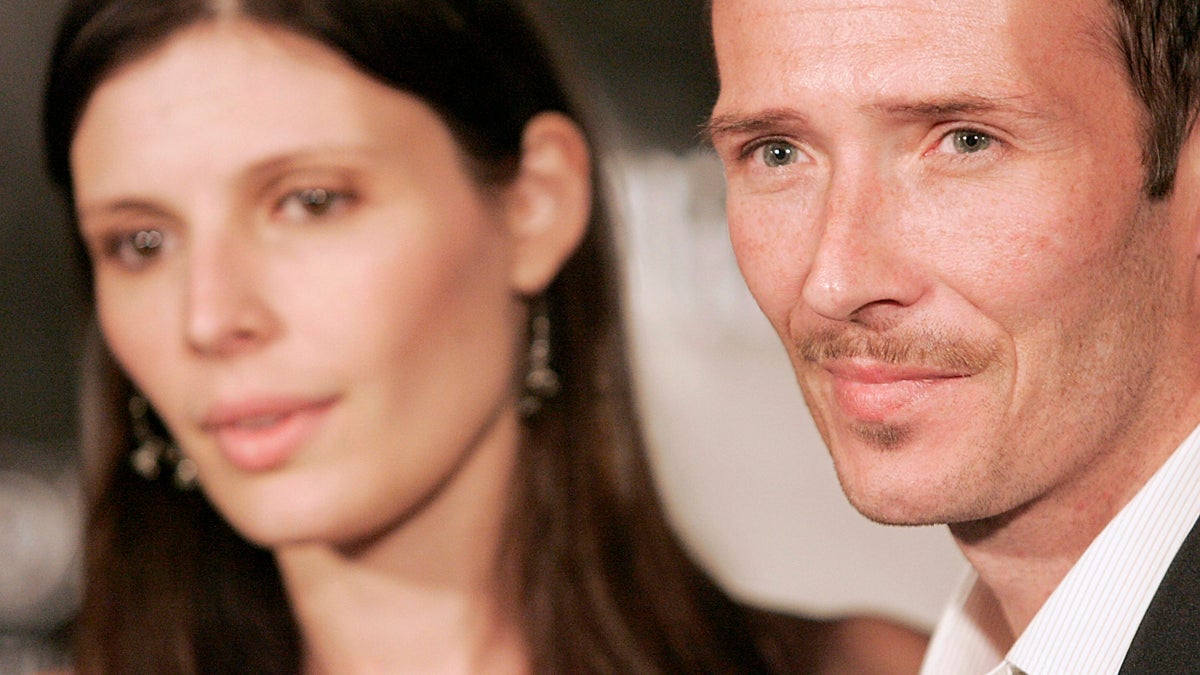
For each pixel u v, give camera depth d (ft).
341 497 12.10
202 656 14.57
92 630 14.71
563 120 13.93
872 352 7.54
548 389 14.12
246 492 12.21
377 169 12.26
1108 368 7.40
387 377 12.21
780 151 7.88
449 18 12.92
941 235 7.29
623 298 15.06
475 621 13.25
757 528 23.62
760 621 15.52
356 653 13.16
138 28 11.91
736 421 23.54
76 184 12.47
